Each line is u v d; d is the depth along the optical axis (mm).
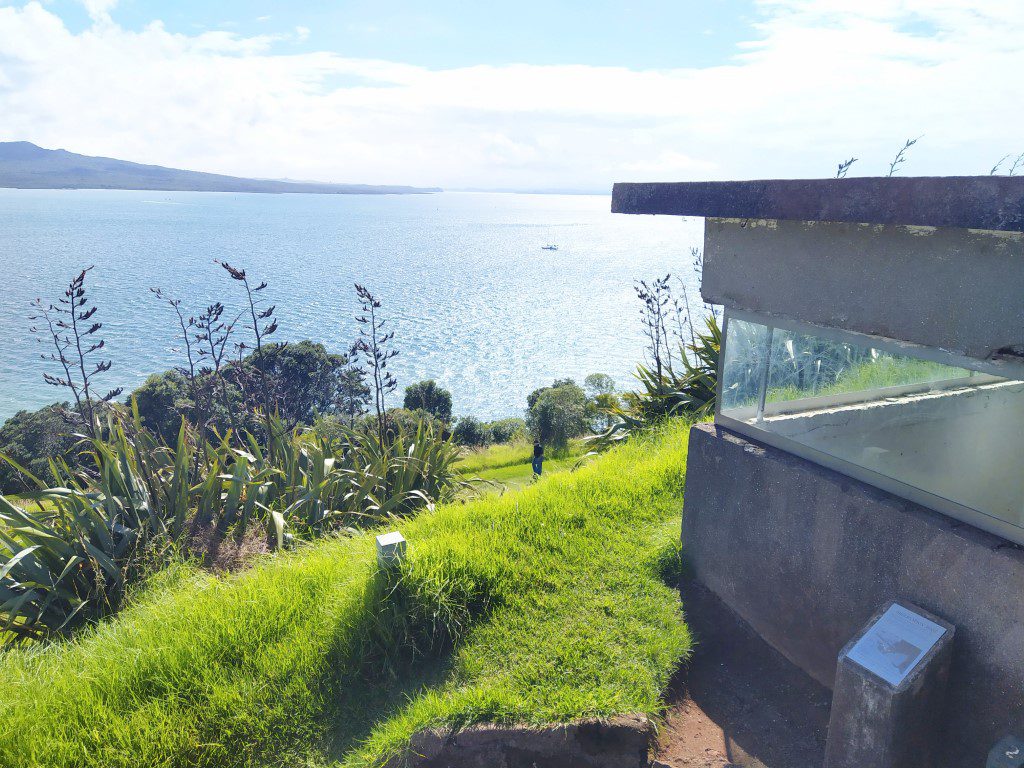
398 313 166250
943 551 2779
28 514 5633
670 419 7938
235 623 3926
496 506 5387
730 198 3303
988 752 2641
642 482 5609
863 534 3150
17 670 3818
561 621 3908
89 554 5242
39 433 20016
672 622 3869
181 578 5223
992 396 2572
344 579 4359
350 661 3717
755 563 3848
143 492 6016
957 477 2777
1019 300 2416
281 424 7422
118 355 105375
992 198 2170
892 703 2586
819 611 3455
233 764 3227
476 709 3229
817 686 3506
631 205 3990
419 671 3727
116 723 3244
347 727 3424
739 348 3986
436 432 8203
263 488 6680
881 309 2977
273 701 3471
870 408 3137
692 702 3525
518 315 167500
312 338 124125
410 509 7258
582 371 113000
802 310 3402
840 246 3150
